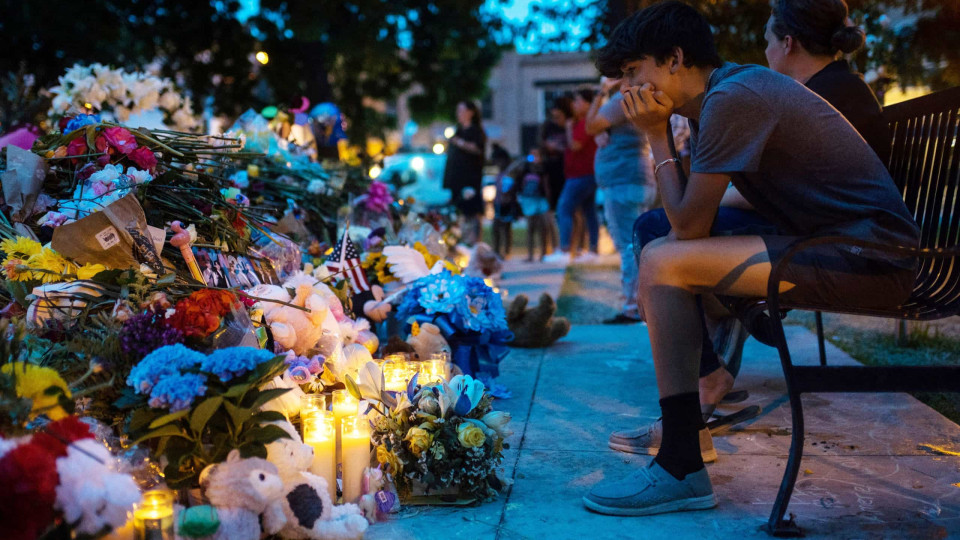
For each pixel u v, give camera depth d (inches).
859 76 121.0
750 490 100.3
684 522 91.4
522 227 711.1
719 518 92.2
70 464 68.4
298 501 82.4
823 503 95.3
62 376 87.9
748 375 162.4
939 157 108.5
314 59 539.2
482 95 645.9
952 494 97.4
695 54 94.3
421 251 167.6
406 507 97.4
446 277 147.8
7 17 459.5
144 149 130.7
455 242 309.6
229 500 76.6
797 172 91.4
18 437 71.1
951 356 174.4
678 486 93.9
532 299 276.5
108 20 495.5
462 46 597.6
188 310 88.6
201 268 120.6
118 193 120.4
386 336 165.5
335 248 153.8
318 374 112.0
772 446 117.5
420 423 98.3
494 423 99.5
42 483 65.6
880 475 104.6
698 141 93.1
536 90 1300.4
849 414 133.0
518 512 95.3
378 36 534.6
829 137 90.0
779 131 89.5
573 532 89.4
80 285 99.0
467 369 145.7
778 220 96.1
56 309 97.4
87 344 87.7
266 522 80.0
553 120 406.6
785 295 93.4
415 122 663.1
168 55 539.2
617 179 219.8
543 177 404.2
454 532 89.7
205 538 74.7
